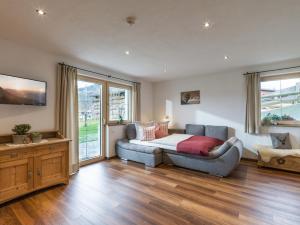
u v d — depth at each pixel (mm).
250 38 2633
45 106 3107
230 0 1748
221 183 2914
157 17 2062
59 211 2100
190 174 3346
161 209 2141
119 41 2725
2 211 2100
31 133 2648
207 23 2199
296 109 3807
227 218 1954
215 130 4566
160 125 4961
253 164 3939
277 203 2262
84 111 3977
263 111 4180
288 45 2900
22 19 2092
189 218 1957
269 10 1922
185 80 5348
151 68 4281
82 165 3875
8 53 2670
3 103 2529
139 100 5316
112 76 4523
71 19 2102
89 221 1909
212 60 3688
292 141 3781
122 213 2061
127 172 3459
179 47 2971
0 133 2574
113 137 4531
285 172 3426
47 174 2650
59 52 3172
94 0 1744
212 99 4844
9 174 2258
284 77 3865
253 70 4168
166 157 3904
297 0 1747
